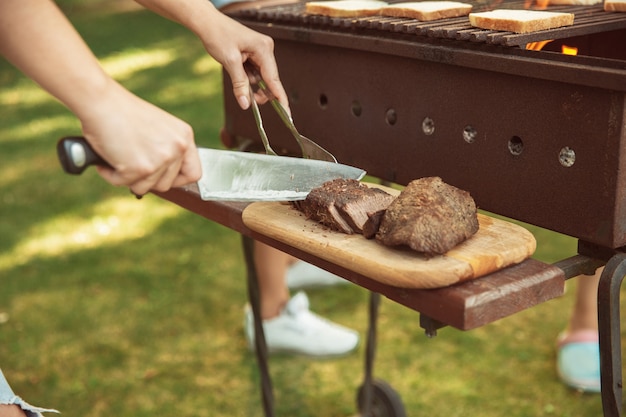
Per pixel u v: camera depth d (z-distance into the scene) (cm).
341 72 147
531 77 115
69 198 395
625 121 106
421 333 267
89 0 989
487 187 127
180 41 745
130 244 341
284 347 255
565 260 115
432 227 100
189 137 92
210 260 323
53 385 242
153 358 256
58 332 272
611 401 111
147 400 235
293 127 133
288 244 116
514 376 240
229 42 138
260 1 186
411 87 135
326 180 119
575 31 122
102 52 719
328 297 295
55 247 340
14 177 426
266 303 258
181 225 360
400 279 98
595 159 110
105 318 280
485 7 150
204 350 260
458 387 236
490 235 107
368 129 145
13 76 667
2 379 112
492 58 118
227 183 102
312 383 244
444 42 127
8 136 501
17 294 299
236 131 177
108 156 90
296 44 155
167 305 288
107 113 88
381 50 135
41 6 88
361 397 216
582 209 113
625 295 286
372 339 209
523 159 120
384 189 129
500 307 96
